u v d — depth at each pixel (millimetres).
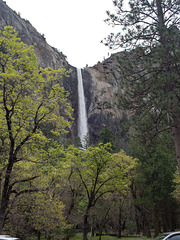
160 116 10828
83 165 19016
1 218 9344
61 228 16281
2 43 10719
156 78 10086
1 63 10664
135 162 27859
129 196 30078
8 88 10648
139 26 11852
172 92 9641
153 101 10094
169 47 10109
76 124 81500
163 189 24750
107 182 18984
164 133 13328
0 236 6684
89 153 18828
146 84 10680
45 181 14406
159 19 11930
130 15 12133
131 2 12195
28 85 10789
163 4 11641
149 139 11547
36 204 12594
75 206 20609
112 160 19750
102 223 25203
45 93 11484
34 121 11406
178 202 30125
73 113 81438
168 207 31156
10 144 11211
